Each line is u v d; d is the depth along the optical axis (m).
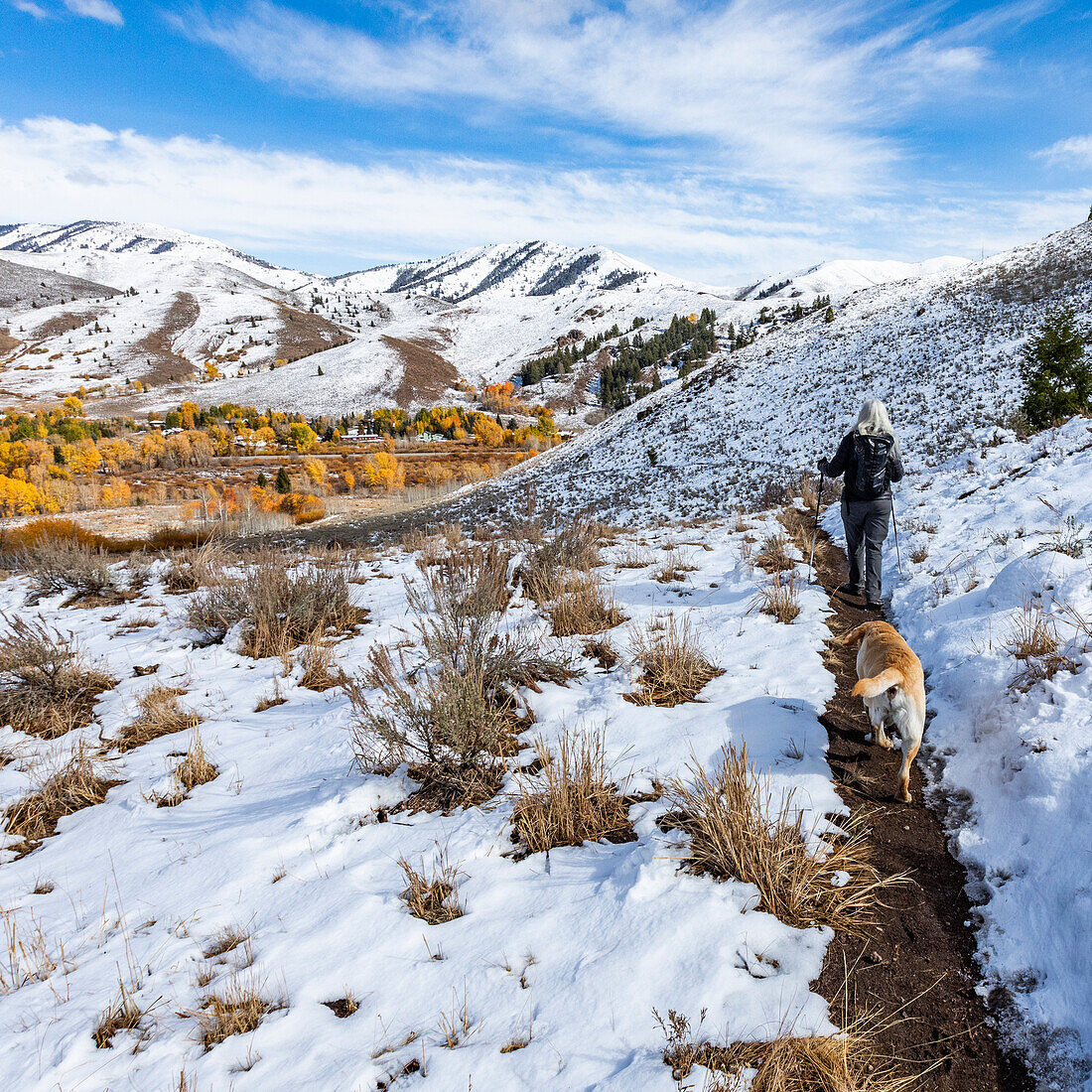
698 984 2.17
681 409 40.19
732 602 6.21
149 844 3.41
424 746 3.89
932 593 5.45
